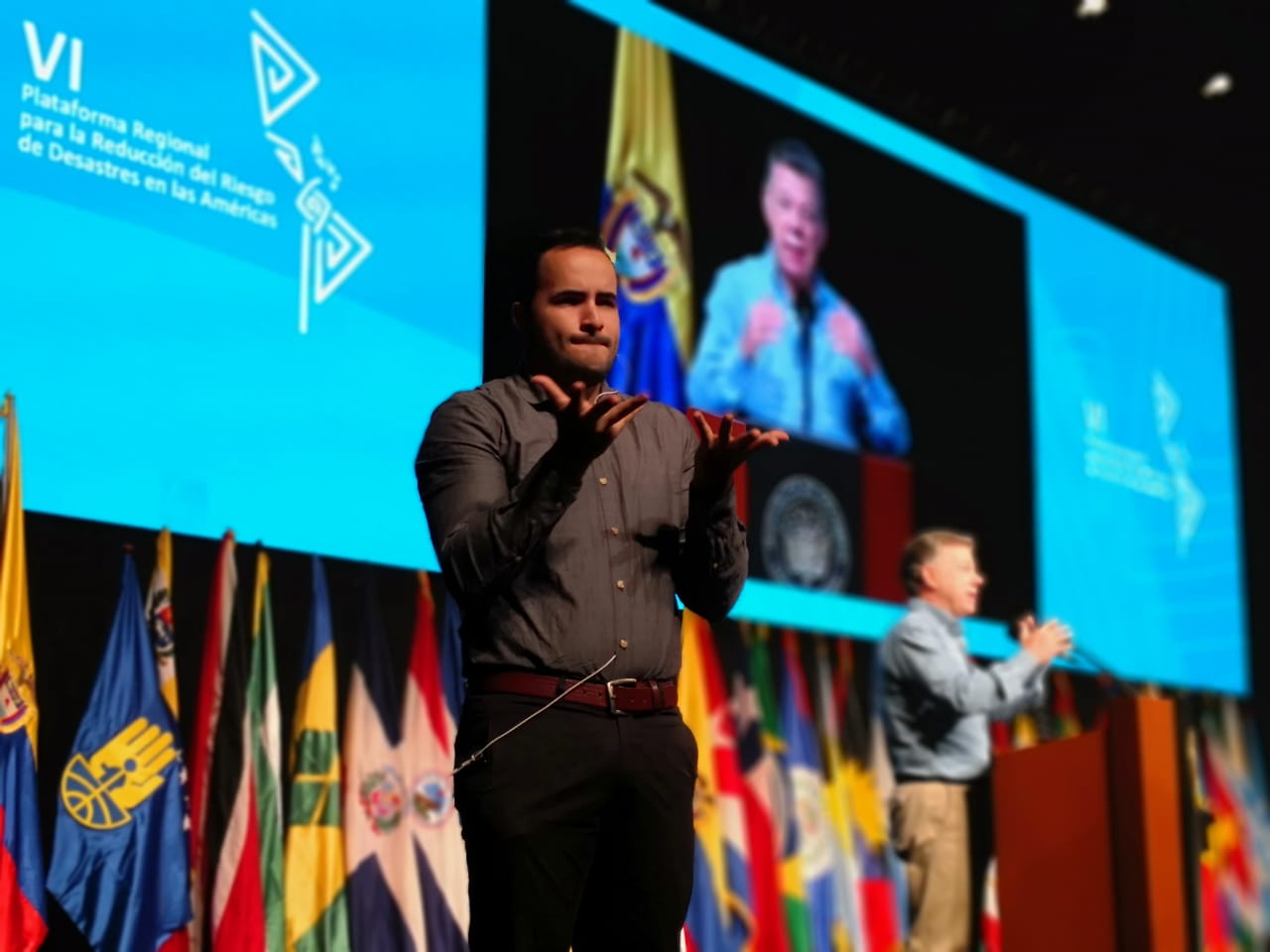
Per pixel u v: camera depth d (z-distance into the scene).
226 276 3.63
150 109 3.53
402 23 4.12
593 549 1.81
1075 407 6.04
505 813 1.74
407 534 3.90
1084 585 5.92
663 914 1.79
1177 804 3.63
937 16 5.75
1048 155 6.56
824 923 4.69
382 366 3.93
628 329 4.64
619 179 4.70
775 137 5.19
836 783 4.86
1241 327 7.04
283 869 3.46
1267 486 7.02
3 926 2.96
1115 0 5.70
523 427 1.85
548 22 4.58
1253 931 6.16
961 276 5.71
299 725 3.60
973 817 4.13
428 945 3.67
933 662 4.12
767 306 5.05
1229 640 6.59
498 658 1.78
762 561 4.84
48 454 3.26
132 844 3.22
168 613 3.38
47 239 3.31
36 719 3.12
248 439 3.62
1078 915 3.65
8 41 3.30
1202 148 6.61
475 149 4.25
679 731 1.82
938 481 5.46
